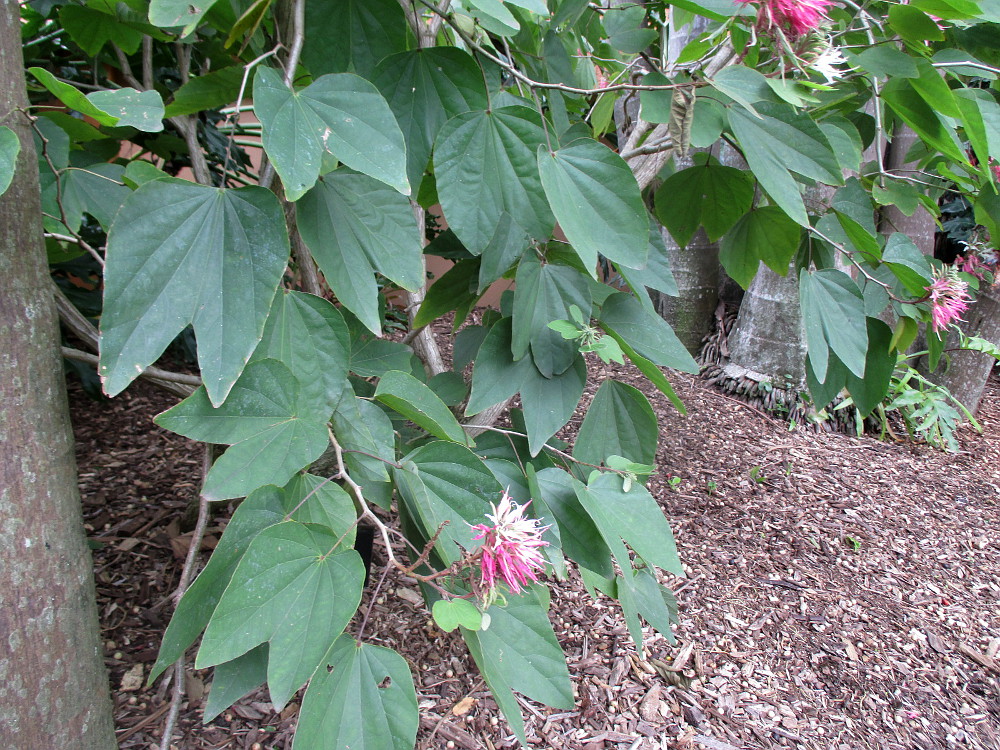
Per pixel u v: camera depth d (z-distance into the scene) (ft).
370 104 1.75
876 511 6.59
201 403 1.75
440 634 4.25
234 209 1.66
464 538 2.00
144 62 2.89
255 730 3.32
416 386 2.18
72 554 2.07
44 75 1.51
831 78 2.03
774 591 5.27
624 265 2.05
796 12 1.96
